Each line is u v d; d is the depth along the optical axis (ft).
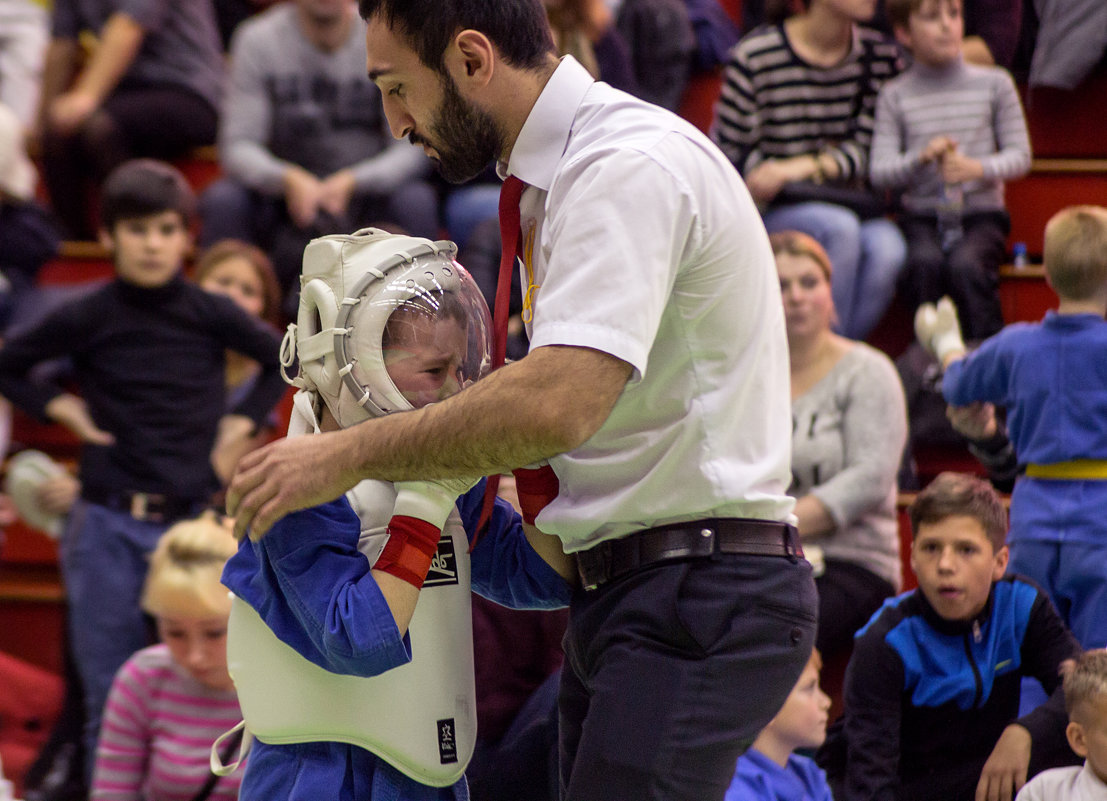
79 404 37.50
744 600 17.13
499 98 17.44
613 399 15.88
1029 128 52.29
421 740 17.58
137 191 34.60
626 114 17.24
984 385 34.22
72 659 35.40
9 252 43.98
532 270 18.10
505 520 19.58
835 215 44.04
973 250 44.88
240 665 17.60
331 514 17.11
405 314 17.13
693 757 17.07
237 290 39.45
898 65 46.91
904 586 40.09
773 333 17.84
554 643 26.91
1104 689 24.88
